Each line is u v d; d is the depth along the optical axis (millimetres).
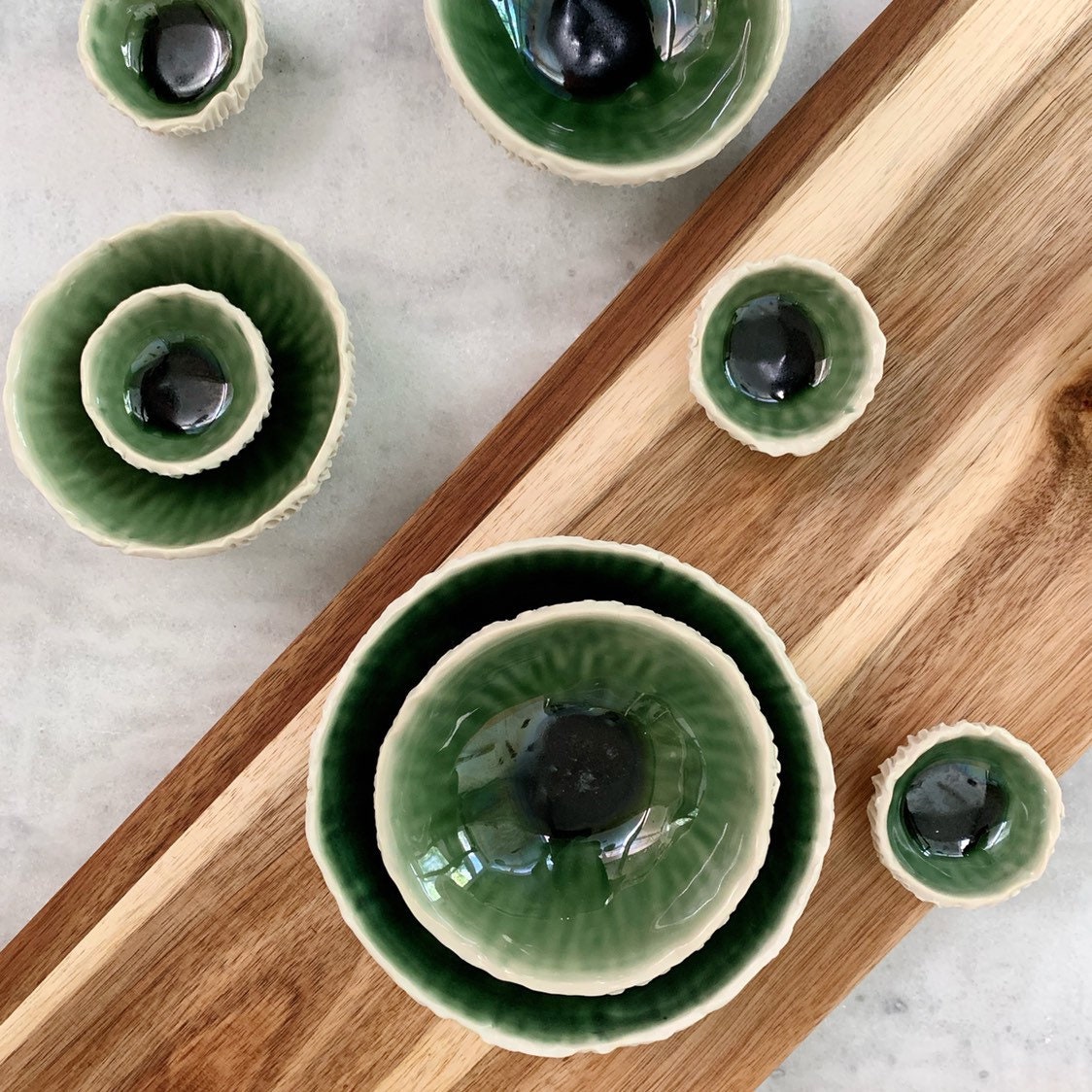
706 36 428
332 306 420
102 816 514
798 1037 424
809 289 411
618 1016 365
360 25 484
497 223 488
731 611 365
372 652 365
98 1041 431
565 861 379
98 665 503
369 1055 428
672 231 488
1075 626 421
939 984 527
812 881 361
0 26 482
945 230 421
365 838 370
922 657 423
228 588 500
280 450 440
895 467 423
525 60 445
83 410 436
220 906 428
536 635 365
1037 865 406
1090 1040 525
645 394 422
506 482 430
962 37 418
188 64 469
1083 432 422
